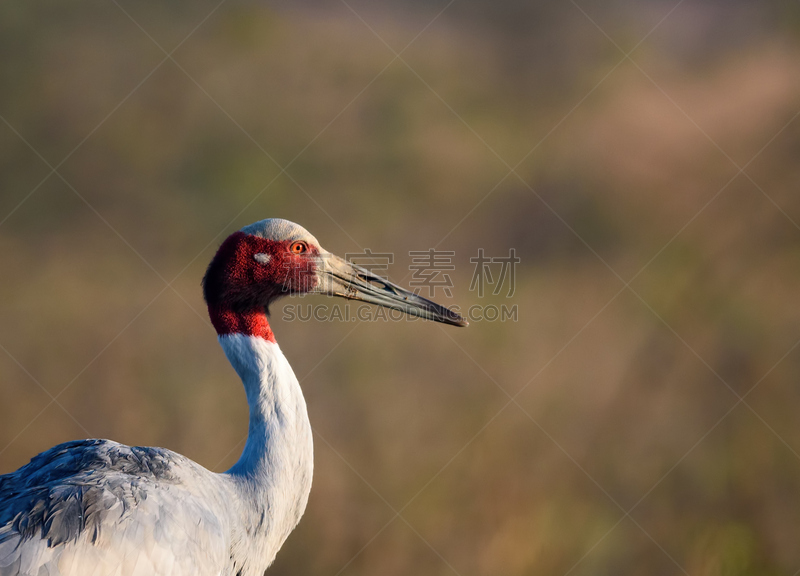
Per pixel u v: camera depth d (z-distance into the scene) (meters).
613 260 15.89
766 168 15.35
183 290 14.91
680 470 10.23
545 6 25.02
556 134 19.47
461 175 18.78
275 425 6.74
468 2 27.02
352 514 9.54
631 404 11.27
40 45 21.23
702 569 9.20
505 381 11.95
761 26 21.16
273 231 7.12
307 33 24.30
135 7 22.50
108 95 20.48
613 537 9.55
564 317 13.66
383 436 10.68
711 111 18.12
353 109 21.19
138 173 18.97
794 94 17.55
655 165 17.33
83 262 15.62
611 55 22.27
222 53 22.23
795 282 12.73
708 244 13.70
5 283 14.55
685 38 22.89
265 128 20.39
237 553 6.52
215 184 18.55
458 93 22.23
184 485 6.27
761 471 10.07
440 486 9.88
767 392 11.18
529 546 9.38
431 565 9.17
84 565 5.48
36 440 10.91
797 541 9.30
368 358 12.57
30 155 18.78
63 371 12.05
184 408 11.48
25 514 5.59
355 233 17.23
